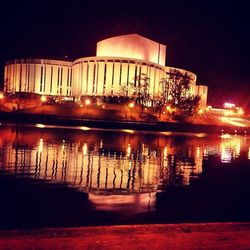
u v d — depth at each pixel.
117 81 111.94
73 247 5.26
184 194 14.12
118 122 63.31
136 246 5.45
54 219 9.67
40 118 60.66
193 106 100.56
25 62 131.25
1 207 10.65
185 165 22.91
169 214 10.96
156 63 119.81
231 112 134.25
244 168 22.80
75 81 125.38
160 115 91.50
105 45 121.62
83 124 61.12
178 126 68.75
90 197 12.56
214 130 74.31
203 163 24.59
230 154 31.70
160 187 15.33
